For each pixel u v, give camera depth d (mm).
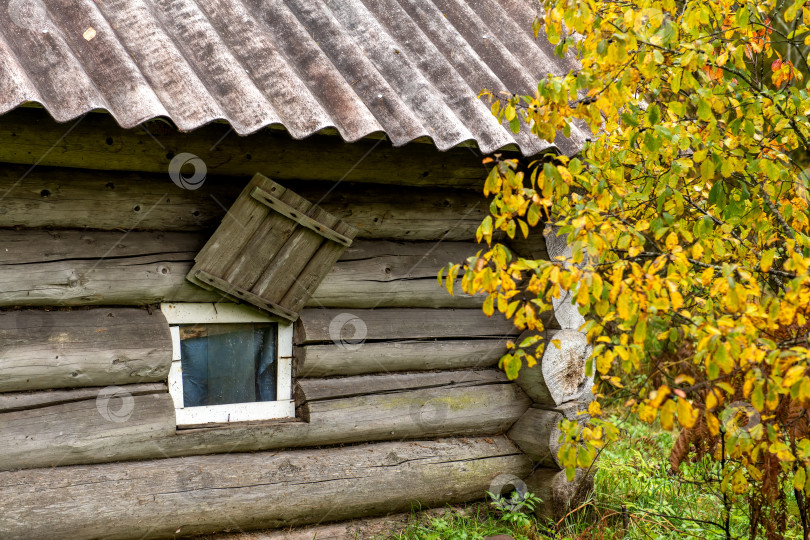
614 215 2979
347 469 4133
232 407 3971
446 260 4508
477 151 4199
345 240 3922
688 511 4645
